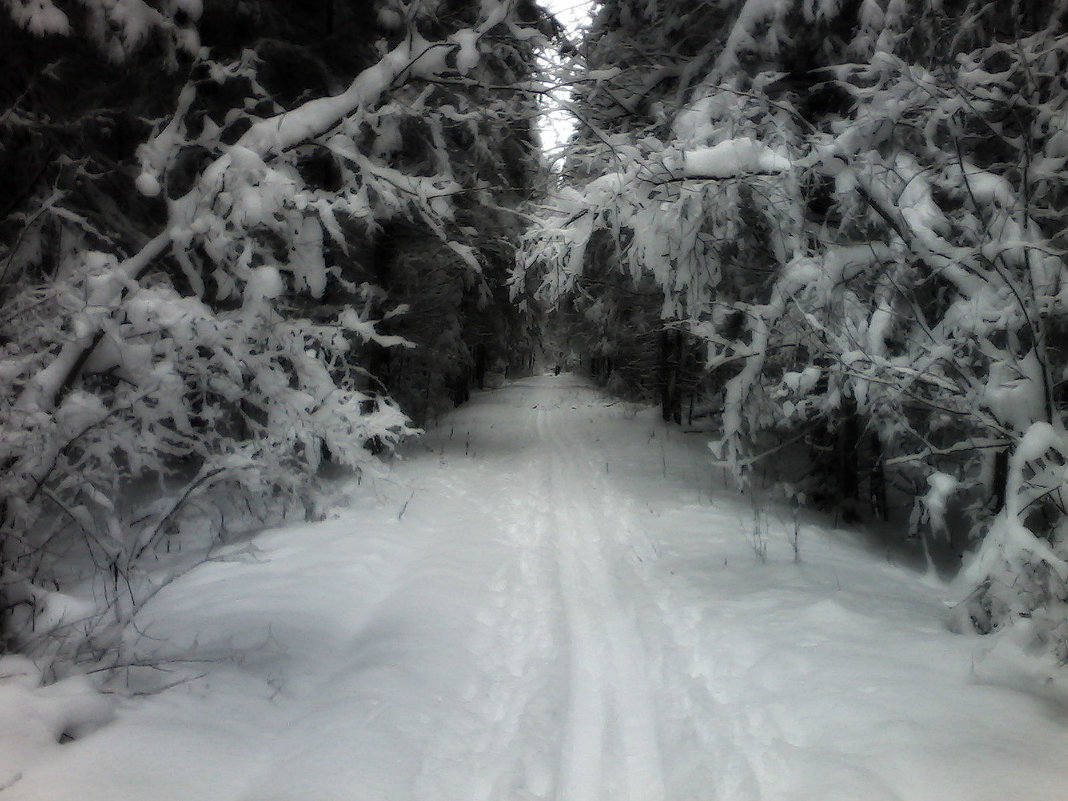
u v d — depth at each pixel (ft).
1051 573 12.84
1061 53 19.92
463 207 43.24
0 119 19.53
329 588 19.54
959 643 14.55
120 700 11.64
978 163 23.20
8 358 13.12
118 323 13.11
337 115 16.58
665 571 23.30
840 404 22.02
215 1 30.60
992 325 16.44
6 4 20.99
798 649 14.98
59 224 17.37
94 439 12.78
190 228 14.25
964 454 21.39
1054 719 11.00
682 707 13.48
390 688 13.32
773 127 22.71
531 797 10.34
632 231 24.89
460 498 36.55
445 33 33.50
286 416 14.35
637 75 35.70
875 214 22.74
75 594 17.35
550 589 21.36
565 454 55.26
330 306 18.98
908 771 9.83
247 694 12.65
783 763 10.73
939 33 26.08
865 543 30.17
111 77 26.13
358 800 9.53
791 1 29.66
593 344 95.71
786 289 20.76
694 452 54.08
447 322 62.64
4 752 9.32
